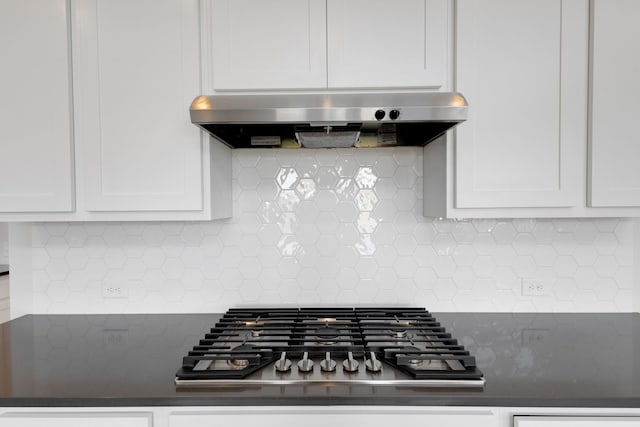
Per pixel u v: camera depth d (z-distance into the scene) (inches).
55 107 50.7
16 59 50.7
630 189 50.0
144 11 50.4
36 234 63.7
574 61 50.0
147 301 64.1
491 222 63.1
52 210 50.9
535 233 62.8
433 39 49.6
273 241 63.9
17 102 50.9
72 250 63.8
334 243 63.7
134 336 54.5
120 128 50.8
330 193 63.6
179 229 63.7
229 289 64.1
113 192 51.1
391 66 49.9
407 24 49.8
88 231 63.7
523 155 50.2
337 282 63.9
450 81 50.9
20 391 38.5
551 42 49.9
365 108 44.3
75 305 64.2
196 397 37.4
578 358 45.9
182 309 64.2
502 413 37.5
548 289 63.0
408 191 63.3
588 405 36.8
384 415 37.5
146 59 50.5
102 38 50.5
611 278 62.6
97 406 37.4
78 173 51.4
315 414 37.7
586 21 50.1
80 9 50.4
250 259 64.0
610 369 42.9
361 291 63.9
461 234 63.3
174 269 63.9
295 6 49.9
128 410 37.8
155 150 50.8
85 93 50.7
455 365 42.8
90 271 64.0
